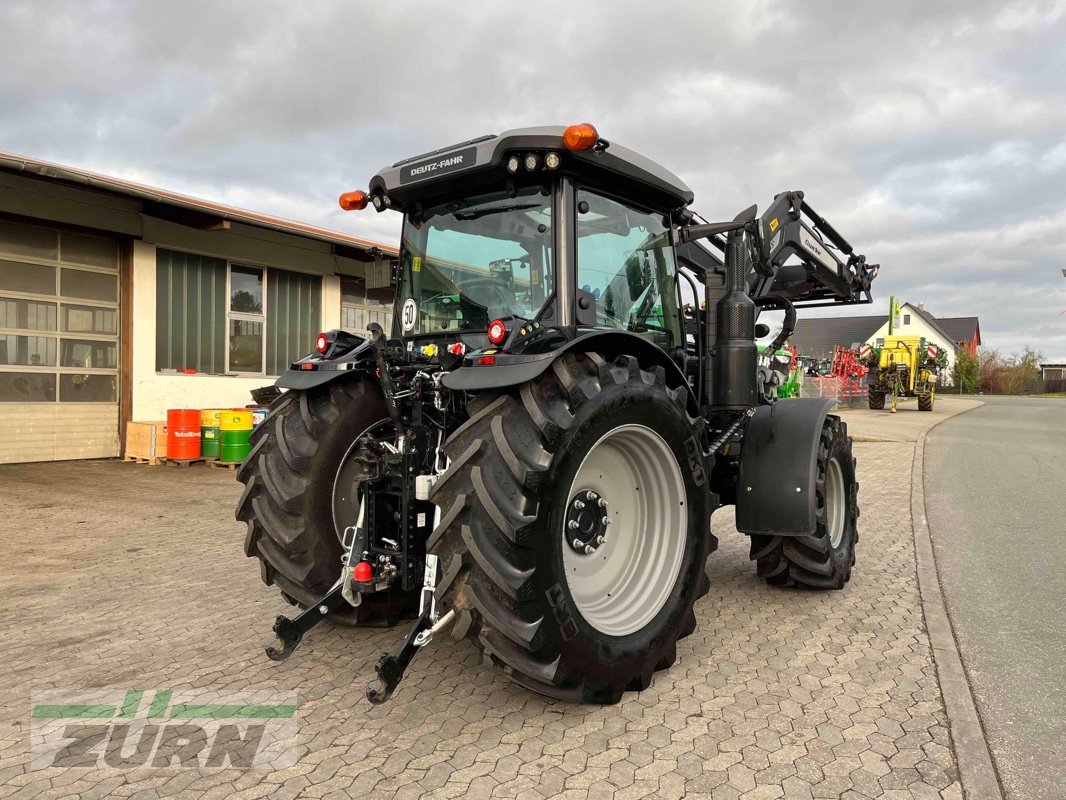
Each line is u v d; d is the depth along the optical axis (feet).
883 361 77.15
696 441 10.91
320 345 11.68
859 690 10.07
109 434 32.53
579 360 9.44
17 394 29.81
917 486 28.48
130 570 15.89
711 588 14.96
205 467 30.73
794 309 17.20
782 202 17.63
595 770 8.00
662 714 9.34
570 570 9.96
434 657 11.16
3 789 7.64
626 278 11.46
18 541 18.43
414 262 12.17
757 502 13.16
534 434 8.77
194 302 34.42
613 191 11.09
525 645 8.36
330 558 11.16
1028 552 18.25
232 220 31.94
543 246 10.43
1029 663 11.27
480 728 8.95
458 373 9.36
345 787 7.66
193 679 10.34
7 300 29.27
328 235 36.68
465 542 8.49
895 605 13.83
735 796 7.53
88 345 31.71
